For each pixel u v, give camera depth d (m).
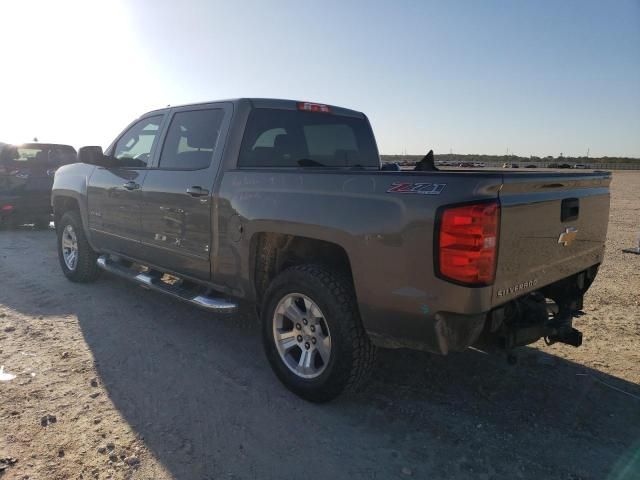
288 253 3.81
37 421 3.14
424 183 2.77
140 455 2.81
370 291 2.98
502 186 2.63
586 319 5.14
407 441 3.01
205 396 3.51
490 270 2.63
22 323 4.89
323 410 3.34
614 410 3.36
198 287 4.54
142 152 5.11
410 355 4.20
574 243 3.42
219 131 4.16
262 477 2.66
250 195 3.69
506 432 3.10
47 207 10.30
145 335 4.64
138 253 5.08
